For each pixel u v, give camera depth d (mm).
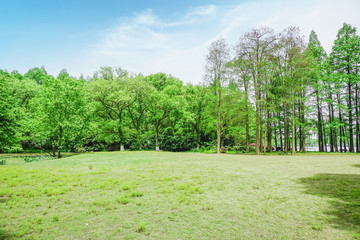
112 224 4453
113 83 33406
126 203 5809
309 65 26797
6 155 28172
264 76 24438
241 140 35062
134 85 33812
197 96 36688
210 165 13062
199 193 6719
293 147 23359
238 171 10664
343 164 12859
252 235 3914
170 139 34250
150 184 7977
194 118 36344
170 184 7906
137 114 39531
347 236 3785
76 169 11766
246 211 5117
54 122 23734
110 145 37469
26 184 8086
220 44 26734
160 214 4996
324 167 11617
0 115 19922
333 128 30891
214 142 34219
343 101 30438
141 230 4156
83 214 5027
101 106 34469
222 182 8203
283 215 4816
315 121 32219
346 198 5789
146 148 38531
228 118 28328
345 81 28344
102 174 10102
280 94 29297
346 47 28828
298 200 5820
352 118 29453
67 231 4125
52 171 11023
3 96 21734
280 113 31922
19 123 22234
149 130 40938
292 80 24328
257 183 7953
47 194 6691
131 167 12367
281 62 25328
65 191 7086
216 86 26750
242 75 25219
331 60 30516
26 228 4250
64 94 24562
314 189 6855
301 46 23625
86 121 26859
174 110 35562
